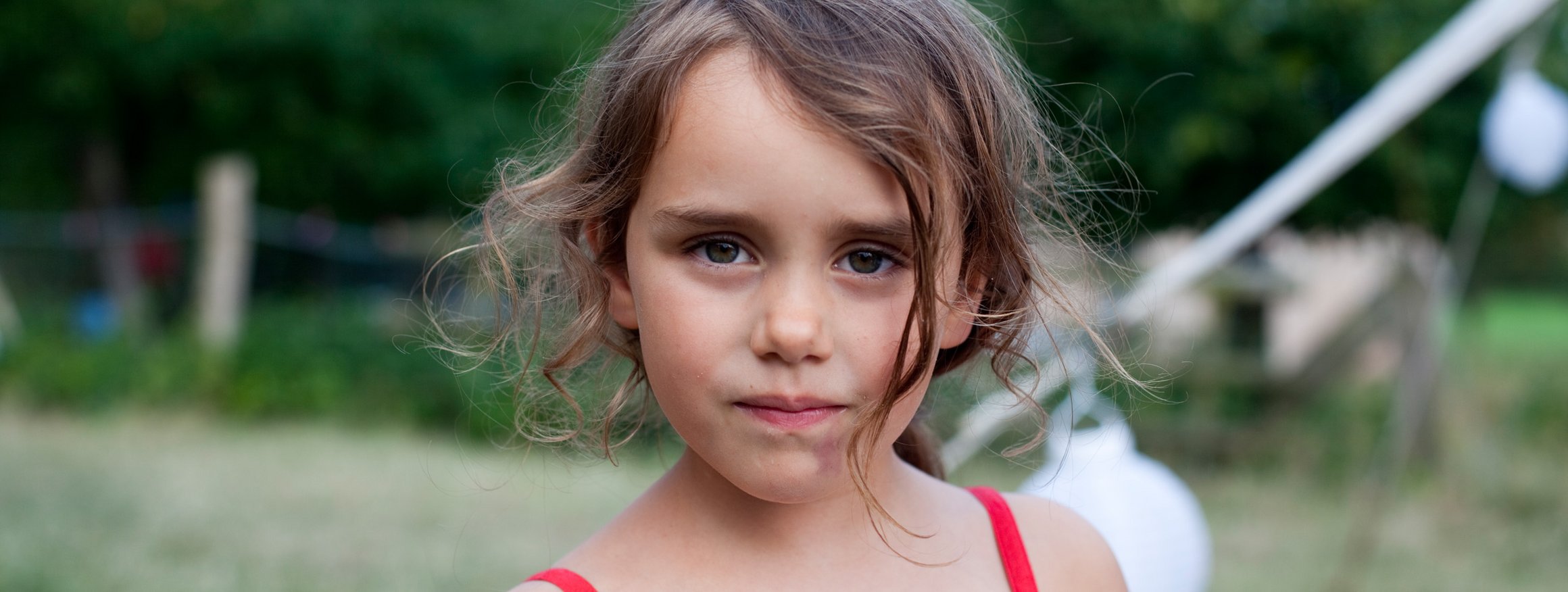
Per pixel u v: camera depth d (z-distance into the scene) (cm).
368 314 809
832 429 99
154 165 923
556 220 123
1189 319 807
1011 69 134
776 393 97
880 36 104
